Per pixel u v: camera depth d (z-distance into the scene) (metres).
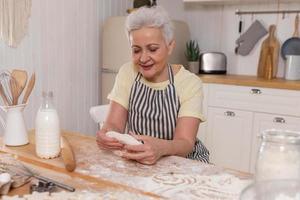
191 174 1.04
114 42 3.11
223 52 3.30
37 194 0.87
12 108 1.29
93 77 3.34
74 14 3.07
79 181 0.97
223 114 2.79
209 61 3.11
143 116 1.43
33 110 2.82
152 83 1.44
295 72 2.76
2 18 2.53
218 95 2.79
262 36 3.07
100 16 3.31
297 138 0.79
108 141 1.23
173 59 3.08
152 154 1.11
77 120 3.24
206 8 3.33
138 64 1.37
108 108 1.67
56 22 2.92
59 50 2.98
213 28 3.33
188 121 1.35
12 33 2.60
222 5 3.24
